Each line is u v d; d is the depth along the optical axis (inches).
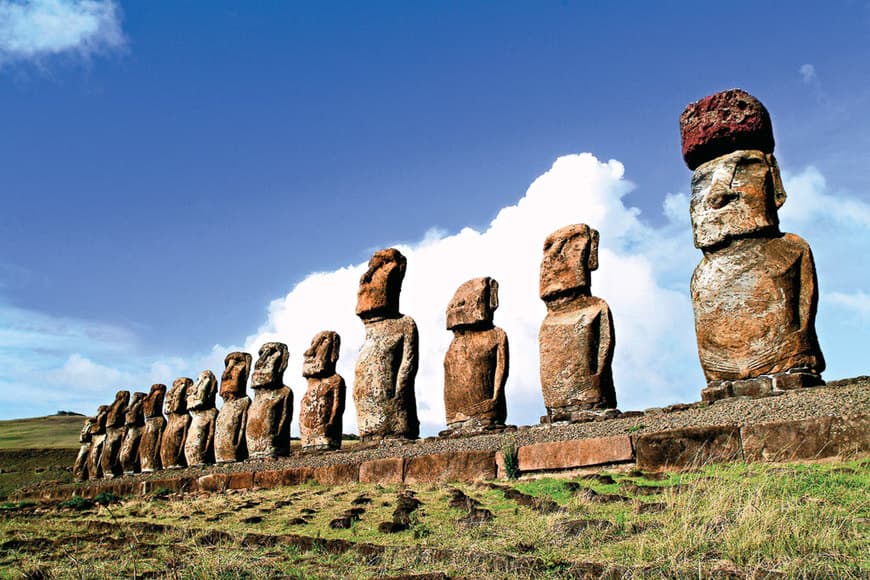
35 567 349.4
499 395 709.9
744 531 276.4
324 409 865.5
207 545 382.3
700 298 546.0
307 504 516.1
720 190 548.1
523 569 276.1
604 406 612.4
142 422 1266.0
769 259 522.0
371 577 287.6
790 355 499.2
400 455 654.5
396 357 794.8
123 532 458.0
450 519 390.6
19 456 1861.5
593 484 430.9
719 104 565.6
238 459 992.2
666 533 290.7
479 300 733.9
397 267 835.4
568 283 653.9
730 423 448.8
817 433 394.9
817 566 243.8
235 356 1031.0
